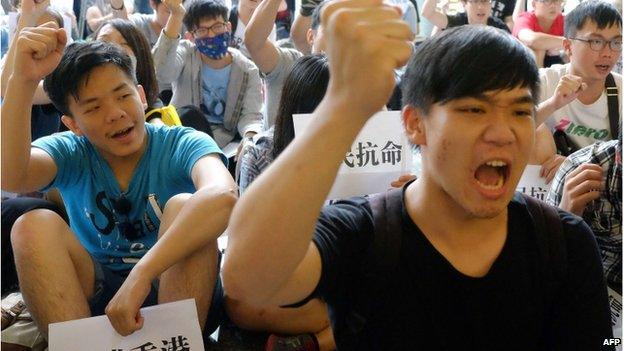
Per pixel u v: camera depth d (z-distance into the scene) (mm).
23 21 2373
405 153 1564
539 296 903
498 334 897
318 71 1577
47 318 1371
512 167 823
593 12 2035
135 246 1609
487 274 884
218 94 3029
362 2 638
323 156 652
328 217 884
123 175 1578
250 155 1751
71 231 1482
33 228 1398
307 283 802
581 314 914
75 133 1570
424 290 881
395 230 887
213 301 1579
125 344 1327
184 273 1432
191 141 1581
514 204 920
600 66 2076
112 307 1306
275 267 688
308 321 1590
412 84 859
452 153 816
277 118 1639
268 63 2543
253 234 678
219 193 1406
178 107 3018
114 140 1496
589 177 1518
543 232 903
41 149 1530
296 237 673
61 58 1433
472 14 3762
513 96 807
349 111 646
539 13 3695
